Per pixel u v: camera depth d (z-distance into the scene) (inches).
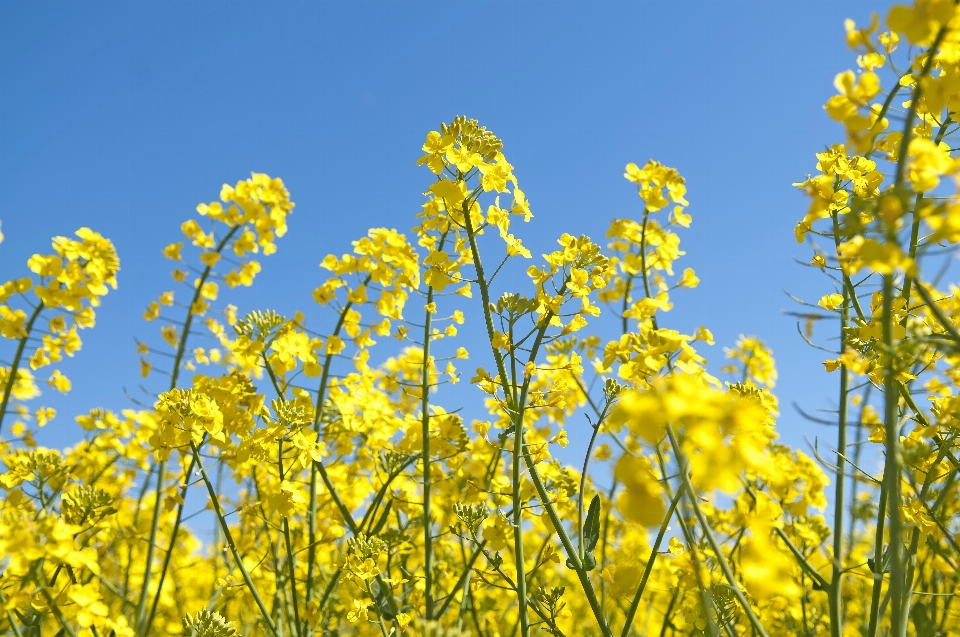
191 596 41.5
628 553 31.9
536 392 31.3
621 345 27.3
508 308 30.2
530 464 28.8
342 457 38.8
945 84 20.4
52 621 33.5
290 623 34.5
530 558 40.4
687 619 27.9
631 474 12.7
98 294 32.3
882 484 25.0
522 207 31.5
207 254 34.6
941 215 19.4
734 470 12.3
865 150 21.2
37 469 31.9
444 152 30.7
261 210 34.8
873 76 21.1
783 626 33.3
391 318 35.2
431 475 36.9
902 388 27.0
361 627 36.3
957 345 22.3
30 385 33.5
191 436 30.9
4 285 31.8
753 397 30.1
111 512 30.5
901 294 26.2
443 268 31.0
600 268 30.3
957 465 26.1
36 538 25.6
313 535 34.4
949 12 19.4
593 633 39.4
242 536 40.3
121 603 36.7
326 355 35.4
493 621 38.7
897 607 21.4
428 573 33.4
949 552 26.6
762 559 13.1
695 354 26.8
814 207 24.3
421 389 35.9
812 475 30.0
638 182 30.0
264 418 33.0
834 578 27.6
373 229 35.1
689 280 30.0
